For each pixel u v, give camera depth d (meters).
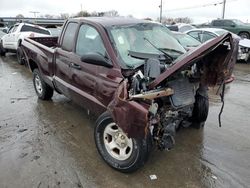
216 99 6.89
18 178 3.51
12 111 5.73
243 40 13.35
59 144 4.38
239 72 11.02
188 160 4.01
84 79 4.32
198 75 3.94
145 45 4.23
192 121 5.00
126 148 3.58
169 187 3.43
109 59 3.90
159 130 3.54
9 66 10.99
